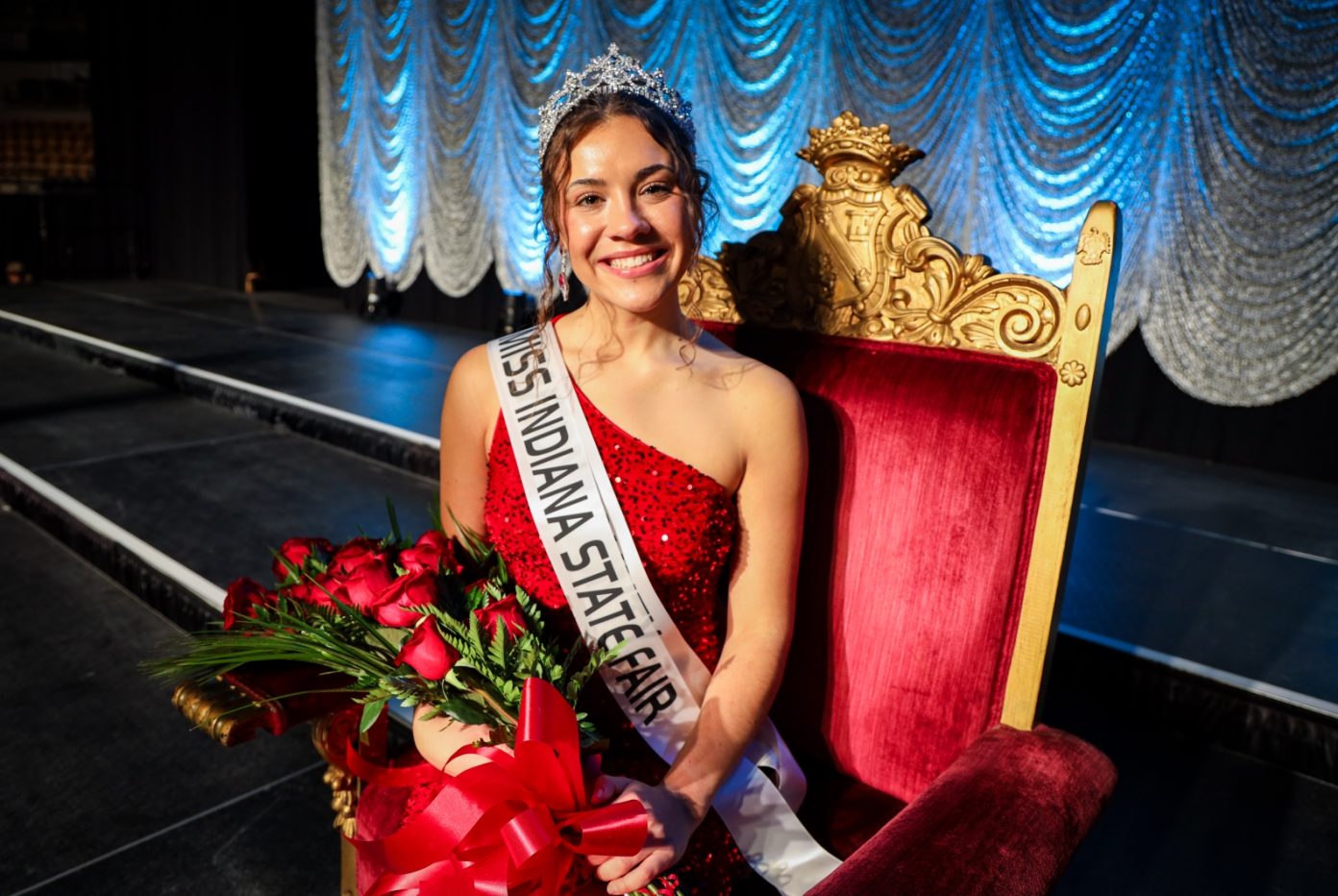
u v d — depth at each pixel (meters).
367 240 6.68
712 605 1.14
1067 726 2.08
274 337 5.77
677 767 0.98
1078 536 2.83
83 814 1.85
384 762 1.18
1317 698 1.92
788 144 4.59
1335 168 3.38
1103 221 0.99
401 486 3.47
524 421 1.12
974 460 1.06
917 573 1.09
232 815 1.88
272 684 0.98
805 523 1.17
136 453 3.78
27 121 11.11
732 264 1.29
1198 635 2.20
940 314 1.13
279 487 3.42
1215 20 3.50
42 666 2.38
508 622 0.96
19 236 8.06
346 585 1.00
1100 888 1.61
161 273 8.62
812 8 4.37
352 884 1.26
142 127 8.35
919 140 4.20
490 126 5.85
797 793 1.09
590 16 5.18
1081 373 1.01
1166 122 3.66
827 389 1.17
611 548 1.08
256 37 7.32
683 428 1.08
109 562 2.88
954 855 0.82
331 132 6.70
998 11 3.91
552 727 0.82
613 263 1.02
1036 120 3.91
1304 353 3.54
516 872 0.79
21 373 5.05
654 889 0.89
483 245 6.07
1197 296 3.72
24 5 10.73
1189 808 1.82
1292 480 3.66
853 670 1.14
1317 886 1.62
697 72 4.79
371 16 6.21
